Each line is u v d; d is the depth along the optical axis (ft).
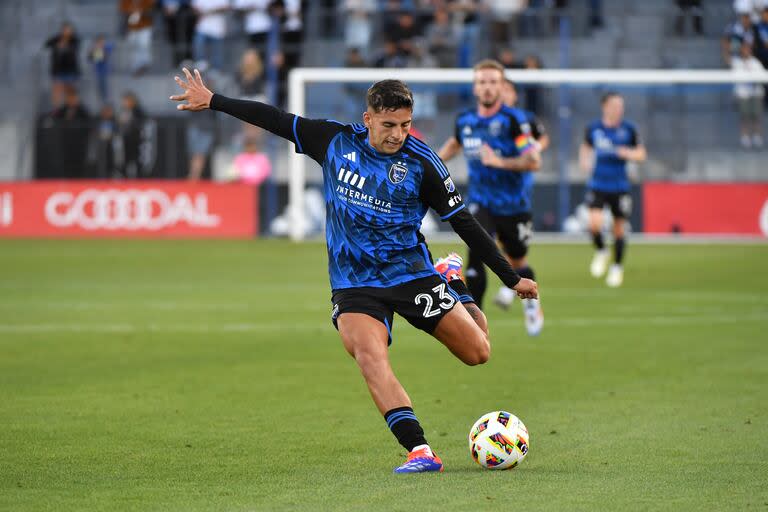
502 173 129.18
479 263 125.90
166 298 171.01
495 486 61.77
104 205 294.66
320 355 118.11
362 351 65.82
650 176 313.73
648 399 92.84
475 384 100.89
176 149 299.38
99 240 284.82
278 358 116.06
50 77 317.83
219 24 319.68
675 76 271.69
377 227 67.62
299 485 62.75
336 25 327.26
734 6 333.83
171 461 69.72
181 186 294.46
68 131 301.43
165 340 129.29
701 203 287.69
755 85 311.68
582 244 281.13
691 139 314.14
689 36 332.39
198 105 70.69
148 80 320.09
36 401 91.76
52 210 295.48
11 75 328.90
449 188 67.67
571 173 310.24
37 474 66.08
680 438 76.69
